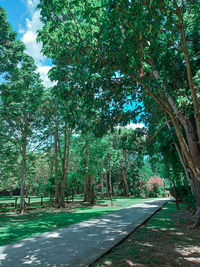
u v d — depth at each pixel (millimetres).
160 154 16047
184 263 4293
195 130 8789
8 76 14773
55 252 4965
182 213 12062
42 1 4762
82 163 25422
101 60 4449
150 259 4531
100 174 31312
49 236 6746
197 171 3578
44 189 29062
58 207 18969
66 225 9117
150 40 4578
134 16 3637
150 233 7148
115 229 7598
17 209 17797
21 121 16766
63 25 5211
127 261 4426
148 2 3750
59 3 4605
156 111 7336
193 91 3439
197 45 7812
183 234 6918
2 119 15719
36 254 4840
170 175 16250
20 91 14633
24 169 17219
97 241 5906
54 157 23875
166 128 12336
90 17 4555
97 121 6332
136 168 36375
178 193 19922
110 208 17078
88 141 22000
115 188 44219
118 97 5750
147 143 7746
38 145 17750
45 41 5602
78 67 5137
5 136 16062
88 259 4441
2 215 14539
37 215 14164
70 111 5672
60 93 5441
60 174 23875
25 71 15047
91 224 8875
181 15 3781
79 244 5633
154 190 32906
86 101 5711
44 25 5629
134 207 15953
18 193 53375
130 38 3859
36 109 15961
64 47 5449
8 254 4871
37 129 17562
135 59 3977
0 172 23250
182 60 7605
